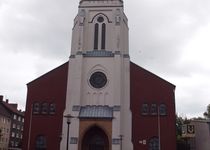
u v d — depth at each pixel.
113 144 44.12
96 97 48.09
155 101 48.12
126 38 53.53
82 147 45.75
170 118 47.03
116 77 47.59
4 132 91.62
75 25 51.44
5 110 95.12
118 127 44.91
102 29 51.91
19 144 100.00
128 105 47.81
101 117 45.34
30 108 49.34
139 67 49.81
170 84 48.56
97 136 47.00
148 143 46.28
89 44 51.19
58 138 47.47
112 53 49.84
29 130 48.31
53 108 49.03
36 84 50.44
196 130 53.12
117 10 51.41
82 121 45.66
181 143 66.06
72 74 49.25
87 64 49.62
